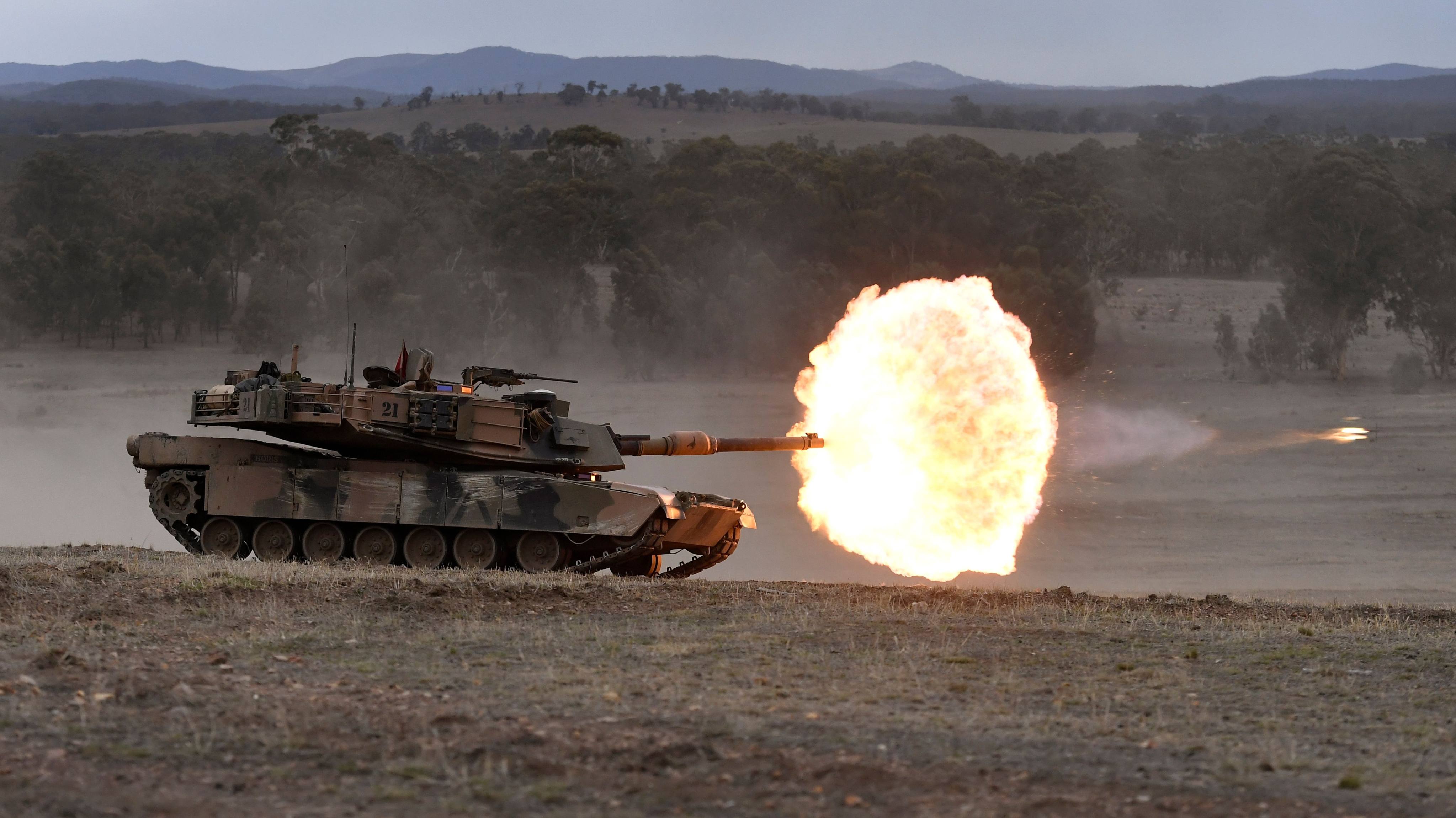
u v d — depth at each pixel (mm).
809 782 23578
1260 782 24281
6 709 26500
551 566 58938
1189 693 32438
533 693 30203
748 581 51969
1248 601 53219
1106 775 24547
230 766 23719
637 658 35031
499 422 59781
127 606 40219
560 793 22734
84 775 22859
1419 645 39750
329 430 59219
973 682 33125
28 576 44156
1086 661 36281
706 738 26219
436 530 59094
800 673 33562
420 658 34469
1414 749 27250
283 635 36844
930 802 22641
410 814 21531
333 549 60281
